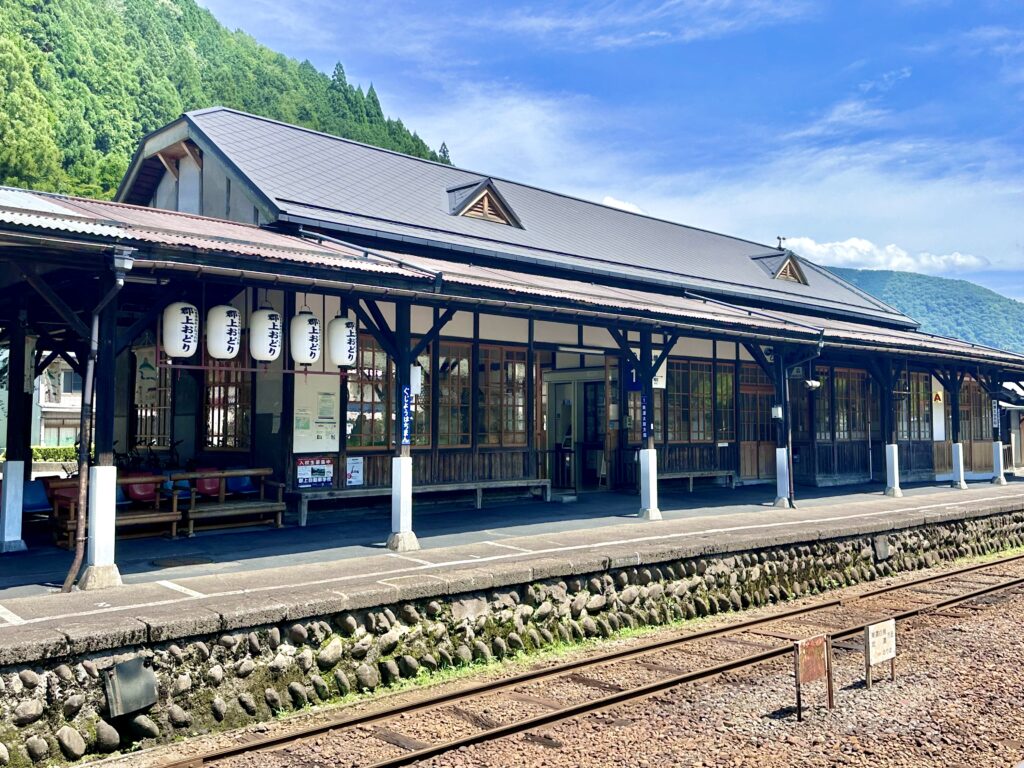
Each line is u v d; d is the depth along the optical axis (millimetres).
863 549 11039
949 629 8133
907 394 19547
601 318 10414
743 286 17312
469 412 12500
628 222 19203
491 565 7766
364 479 11352
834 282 23250
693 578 8953
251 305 11188
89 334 6848
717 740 5215
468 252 12367
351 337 9453
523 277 11422
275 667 5926
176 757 5051
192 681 5539
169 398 12344
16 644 4848
